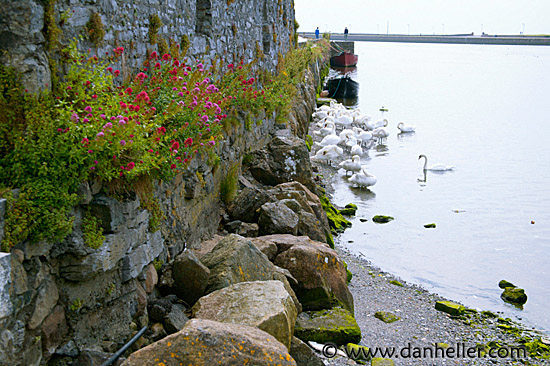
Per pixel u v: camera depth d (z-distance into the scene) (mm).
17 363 4023
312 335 7297
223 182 9984
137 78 6328
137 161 5238
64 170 4508
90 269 4656
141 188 5559
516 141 26422
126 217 5129
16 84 4488
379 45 184625
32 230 4211
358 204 16312
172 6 8219
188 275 6320
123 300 5316
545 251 13094
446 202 16734
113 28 6215
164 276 6406
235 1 12273
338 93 45625
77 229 4656
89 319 4883
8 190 4180
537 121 32438
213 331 4461
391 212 15672
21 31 4496
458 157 22828
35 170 4422
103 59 5961
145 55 7156
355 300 9844
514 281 11516
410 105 39250
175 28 8375
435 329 9000
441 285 11172
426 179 19344
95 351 4766
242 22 13070
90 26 5645
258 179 12422
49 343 4406
